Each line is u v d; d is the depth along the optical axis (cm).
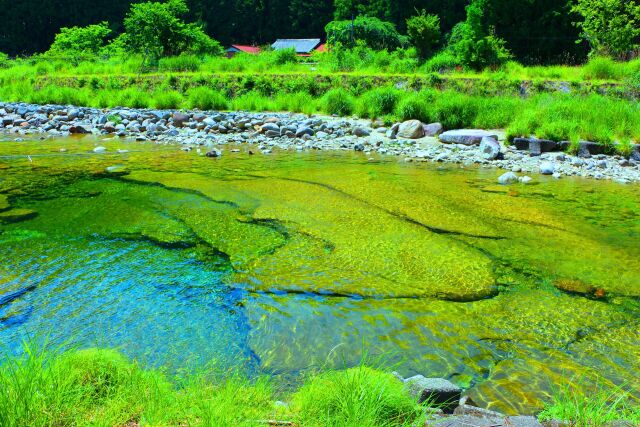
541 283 419
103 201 645
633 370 301
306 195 672
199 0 5338
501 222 573
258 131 1245
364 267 443
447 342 330
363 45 2788
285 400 264
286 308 372
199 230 536
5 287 404
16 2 4762
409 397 227
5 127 1373
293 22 5641
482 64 1877
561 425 211
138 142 1158
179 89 1836
